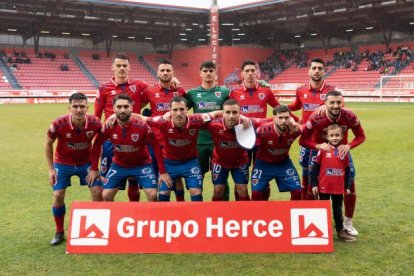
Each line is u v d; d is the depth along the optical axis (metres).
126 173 5.04
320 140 5.08
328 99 4.66
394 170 8.10
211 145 5.94
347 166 4.69
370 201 6.04
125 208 4.46
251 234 4.35
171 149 5.20
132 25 42.50
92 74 43.25
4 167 8.84
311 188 4.91
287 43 48.72
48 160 4.88
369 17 36.97
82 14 38.12
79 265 4.03
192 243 4.33
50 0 34.66
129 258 4.19
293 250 4.28
